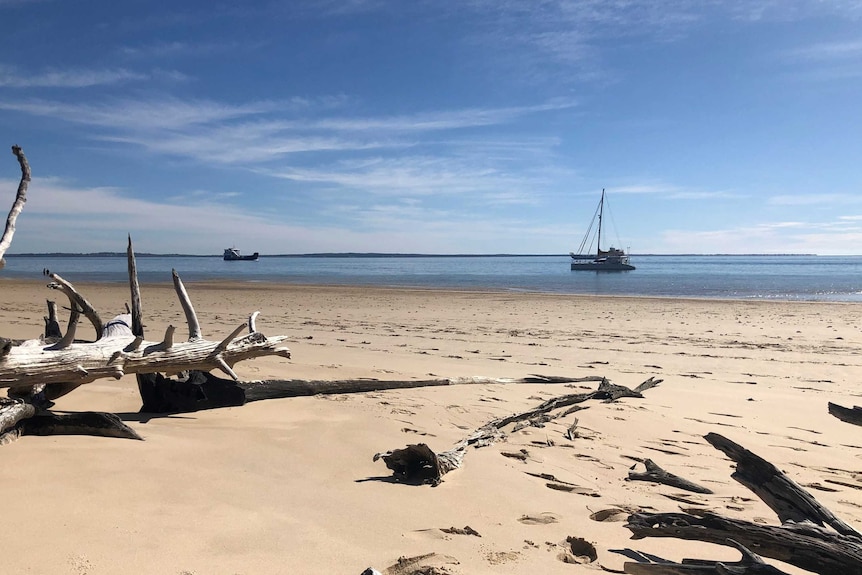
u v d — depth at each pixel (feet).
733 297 78.84
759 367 27.84
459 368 26.27
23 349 13.69
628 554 9.11
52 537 8.54
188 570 7.95
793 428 17.16
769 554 7.98
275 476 11.92
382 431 15.53
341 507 10.50
